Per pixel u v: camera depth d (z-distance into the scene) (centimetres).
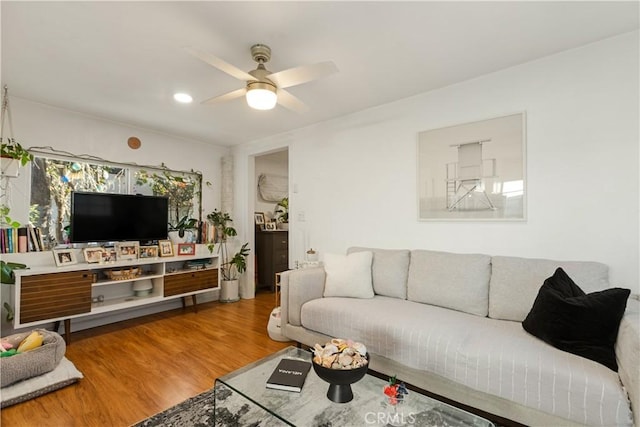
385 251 287
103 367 241
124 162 369
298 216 392
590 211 212
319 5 170
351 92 288
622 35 202
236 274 462
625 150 202
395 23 187
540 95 231
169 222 410
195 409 187
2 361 195
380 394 153
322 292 275
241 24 186
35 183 307
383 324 200
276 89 207
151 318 366
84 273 296
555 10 177
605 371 140
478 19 184
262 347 280
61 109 321
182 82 263
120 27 189
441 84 272
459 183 267
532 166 234
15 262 281
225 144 470
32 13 174
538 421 146
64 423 175
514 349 159
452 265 243
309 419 138
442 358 173
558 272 188
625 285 200
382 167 317
